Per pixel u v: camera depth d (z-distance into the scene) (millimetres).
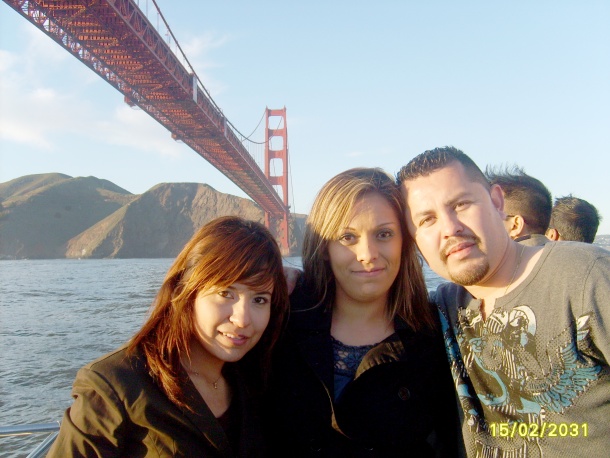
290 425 1509
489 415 1354
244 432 1388
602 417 1179
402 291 1569
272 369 1575
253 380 1520
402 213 1527
